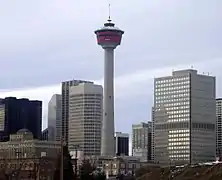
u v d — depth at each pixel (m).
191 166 185.00
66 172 165.38
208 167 174.75
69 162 169.38
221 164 171.50
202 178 167.50
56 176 164.50
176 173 192.62
